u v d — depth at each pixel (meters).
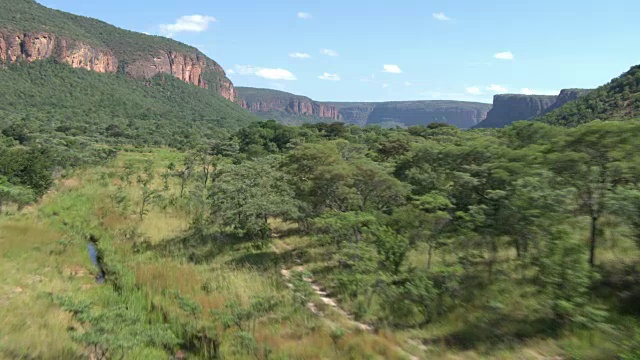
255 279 16.28
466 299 12.54
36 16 168.00
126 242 22.08
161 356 11.20
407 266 15.00
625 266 13.01
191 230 24.12
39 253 18.62
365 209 20.69
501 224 13.80
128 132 98.19
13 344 10.36
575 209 14.05
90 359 10.45
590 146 14.09
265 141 71.56
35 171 30.84
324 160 26.38
